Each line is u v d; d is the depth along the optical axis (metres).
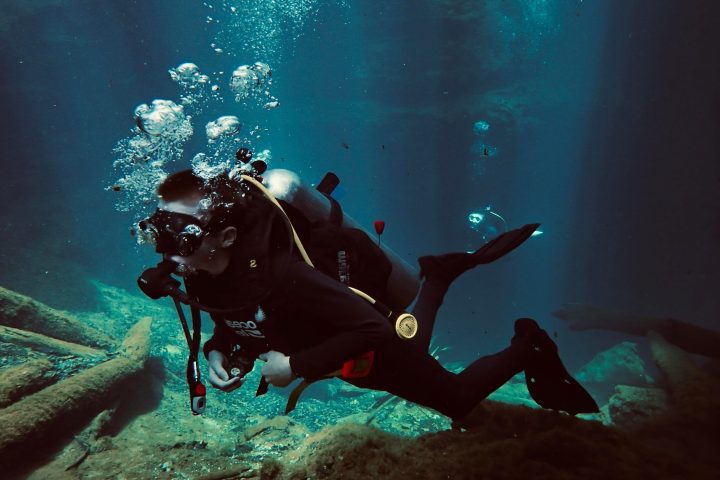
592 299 32.00
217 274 1.59
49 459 3.72
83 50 24.20
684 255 27.28
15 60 22.41
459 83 26.73
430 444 2.21
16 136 22.61
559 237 33.94
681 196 27.22
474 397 1.96
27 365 4.55
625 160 28.86
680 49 26.28
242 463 2.87
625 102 27.81
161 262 1.59
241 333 1.74
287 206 1.70
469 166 28.88
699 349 7.50
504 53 26.75
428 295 2.11
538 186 31.00
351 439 2.28
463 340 32.31
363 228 2.30
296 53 28.19
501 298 34.34
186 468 3.05
